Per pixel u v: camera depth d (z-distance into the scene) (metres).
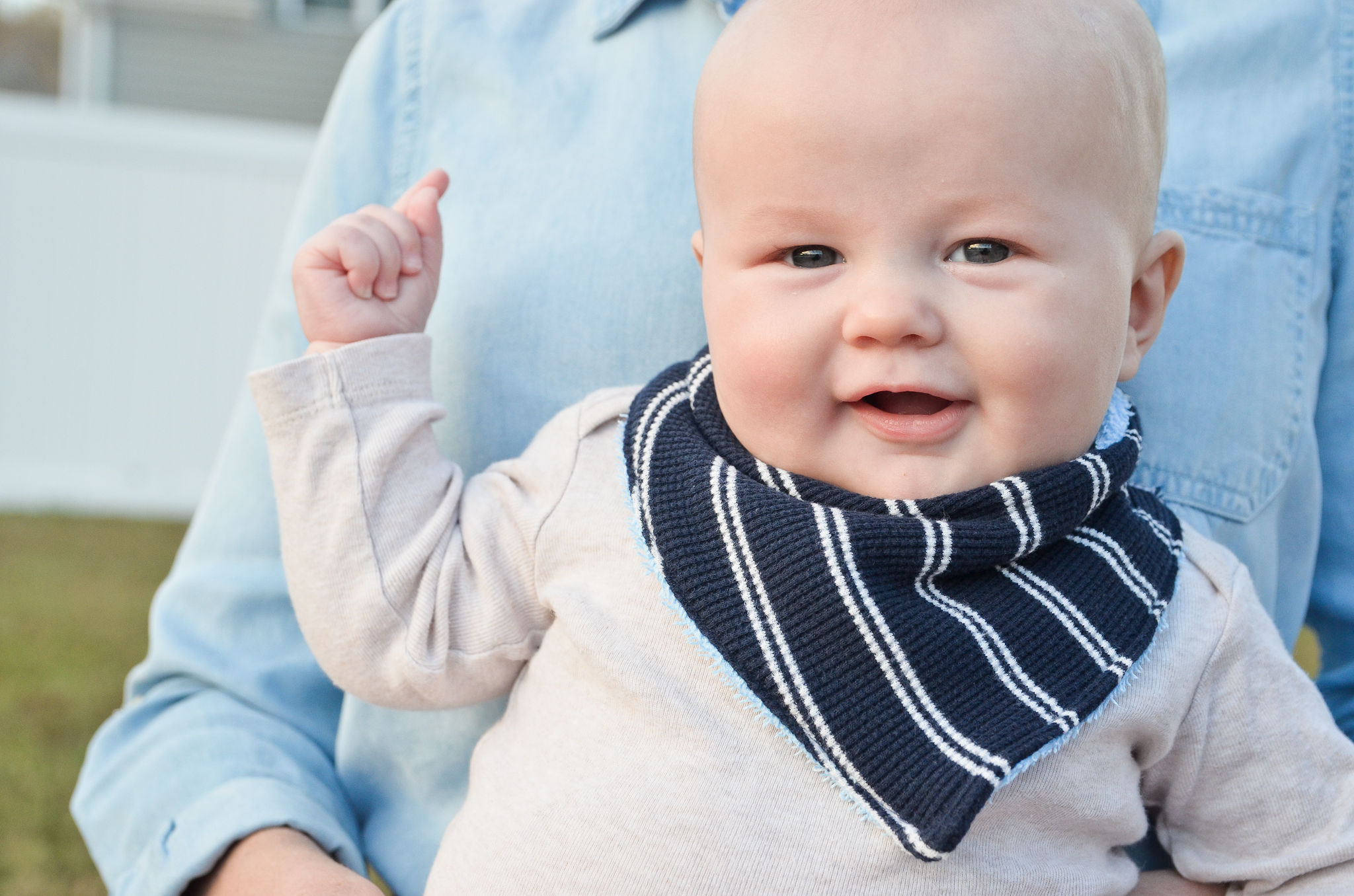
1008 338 1.00
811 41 1.05
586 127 1.41
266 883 1.13
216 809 1.21
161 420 7.51
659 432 1.17
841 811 1.02
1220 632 1.11
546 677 1.14
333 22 9.21
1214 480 1.30
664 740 1.05
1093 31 1.06
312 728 1.41
